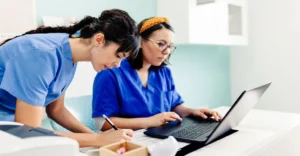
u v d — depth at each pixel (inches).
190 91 96.3
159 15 82.2
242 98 34.6
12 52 32.7
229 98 113.0
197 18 77.7
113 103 48.9
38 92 31.8
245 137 38.3
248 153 33.3
